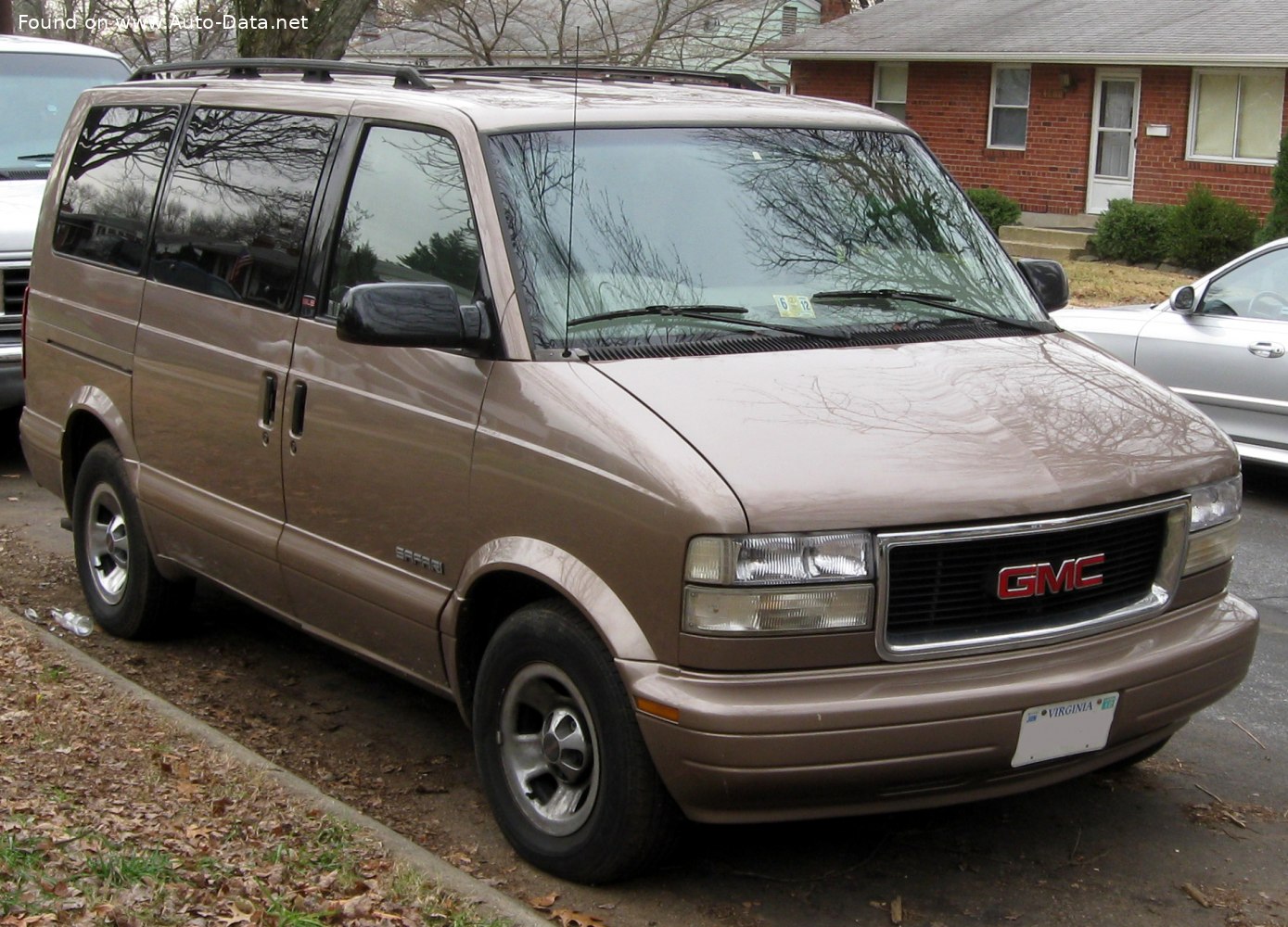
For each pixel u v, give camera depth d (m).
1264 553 8.36
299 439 5.17
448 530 4.58
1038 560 4.09
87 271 6.55
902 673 3.94
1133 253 22.80
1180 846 4.73
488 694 4.50
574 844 4.29
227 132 5.88
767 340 4.56
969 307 5.10
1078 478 4.14
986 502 3.98
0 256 9.07
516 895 4.30
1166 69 23.47
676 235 4.77
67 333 6.66
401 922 3.81
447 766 5.31
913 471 3.98
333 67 5.56
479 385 4.48
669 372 4.31
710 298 4.66
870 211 5.21
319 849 4.27
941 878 4.50
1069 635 4.14
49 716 5.20
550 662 4.27
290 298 5.29
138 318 6.13
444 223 4.75
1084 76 24.59
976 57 25.34
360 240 5.07
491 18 25.33
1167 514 4.35
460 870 4.32
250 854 4.18
